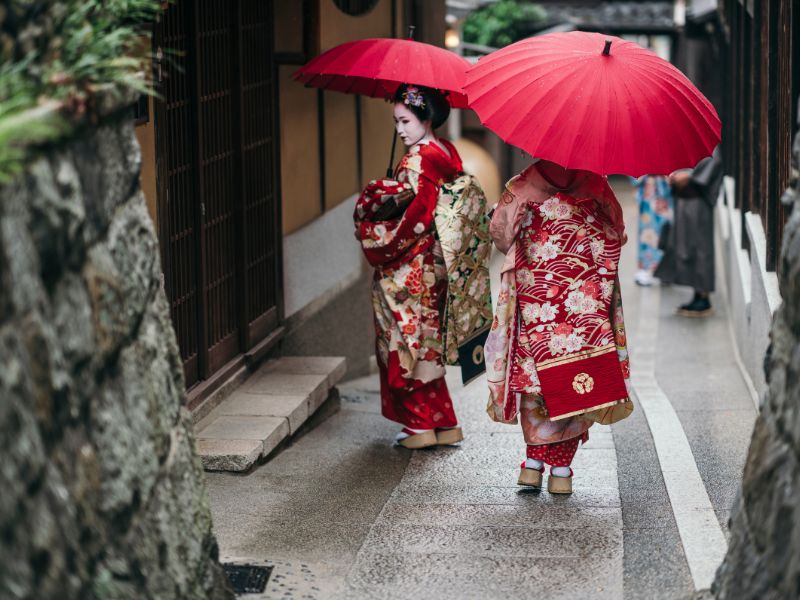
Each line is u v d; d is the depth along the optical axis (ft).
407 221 19.33
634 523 16.03
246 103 22.31
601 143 15.37
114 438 9.66
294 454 19.75
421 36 32.17
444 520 16.33
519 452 20.03
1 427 7.54
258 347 22.82
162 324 11.50
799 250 11.01
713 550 14.24
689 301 38.75
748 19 29.19
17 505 7.69
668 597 13.08
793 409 10.81
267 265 23.76
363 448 20.33
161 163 17.78
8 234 7.89
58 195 8.89
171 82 18.65
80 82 10.00
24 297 8.13
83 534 8.77
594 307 16.99
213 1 20.49
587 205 16.88
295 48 24.14
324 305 26.96
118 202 10.49
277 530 15.72
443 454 19.93
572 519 16.30
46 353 8.44
